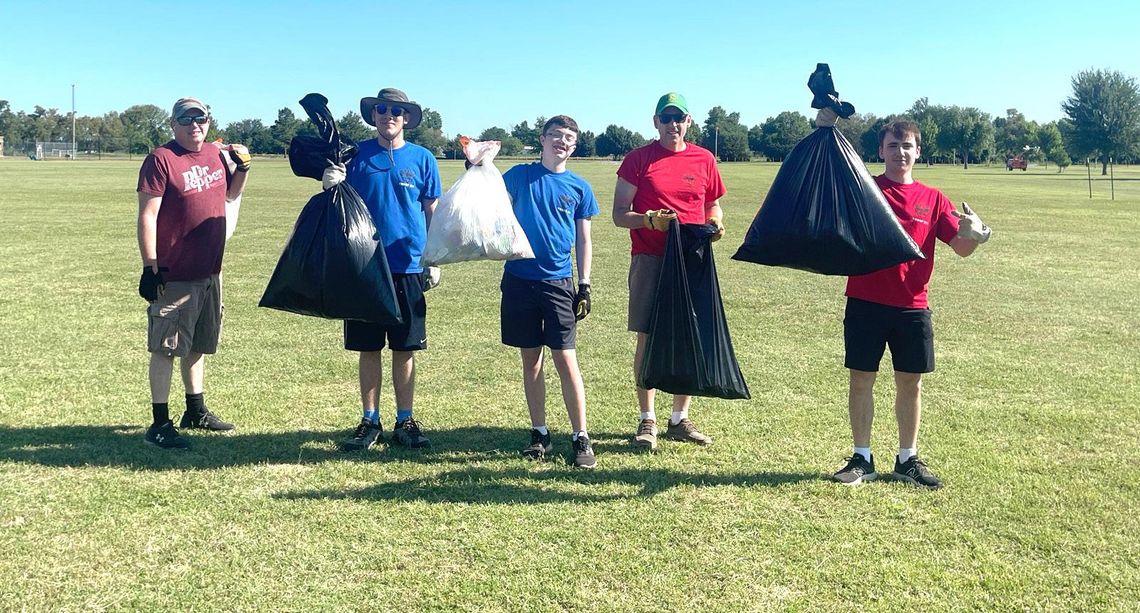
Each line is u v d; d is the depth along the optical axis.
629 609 3.10
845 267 4.19
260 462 4.57
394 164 4.88
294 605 3.10
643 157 4.97
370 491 4.18
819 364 6.96
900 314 4.27
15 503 3.92
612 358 7.16
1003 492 4.21
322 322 8.30
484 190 4.59
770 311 9.30
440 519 3.84
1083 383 6.37
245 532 3.67
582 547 3.58
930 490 4.25
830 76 4.27
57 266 11.56
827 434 5.20
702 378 4.49
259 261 12.70
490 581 3.28
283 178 43.16
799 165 4.32
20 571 3.29
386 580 3.29
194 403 5.14
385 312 4.62
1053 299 10.16
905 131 4.33
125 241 14.50
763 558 3.50
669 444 5.02
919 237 4.29
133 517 3.79
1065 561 3.49
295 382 6.23
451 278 11.54
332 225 4.61
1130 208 26.75
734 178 50.03
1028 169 90.25
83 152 116.12
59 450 4.67
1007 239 17.16
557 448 4.93
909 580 3.32
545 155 4.81
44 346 7.09
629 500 4.11
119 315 8.41
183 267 4.81
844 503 4.09
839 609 3.12
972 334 8.15
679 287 4.47
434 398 5.93
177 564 3.38
